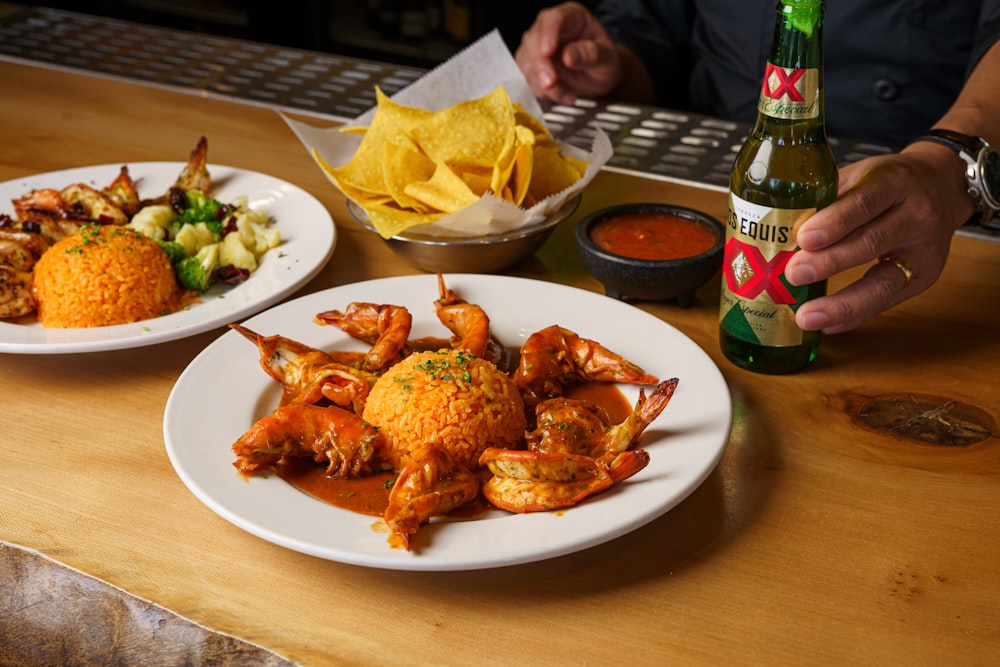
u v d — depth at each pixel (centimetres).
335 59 144
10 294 91
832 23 138
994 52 109
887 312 94
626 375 83
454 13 228
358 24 241
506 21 224
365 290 93
